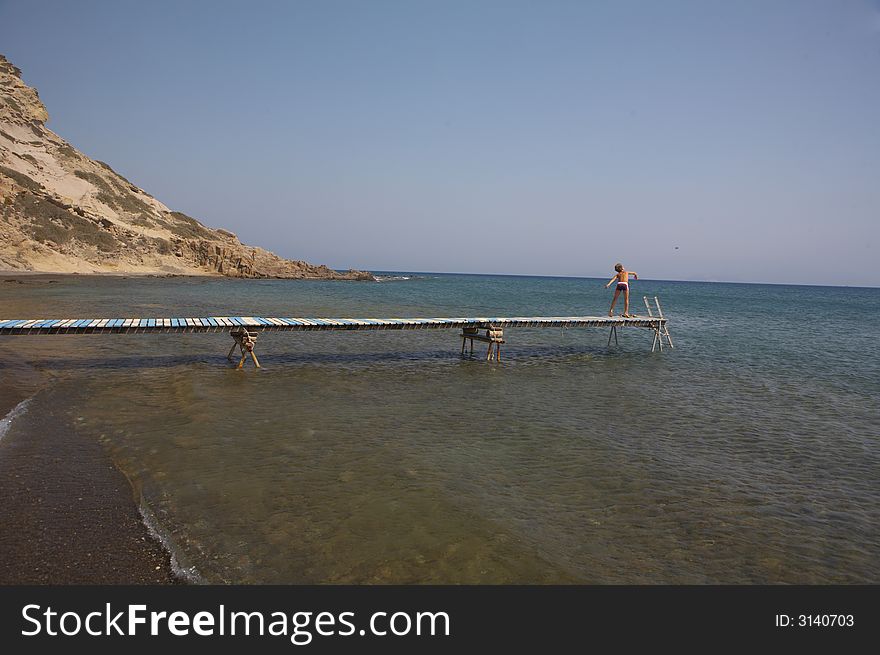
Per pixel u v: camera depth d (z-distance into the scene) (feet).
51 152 320.50
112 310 102.83
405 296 210.38
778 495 27.48
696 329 114.52
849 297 419.95
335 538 21.01
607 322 77.41
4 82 323.57
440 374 55.98
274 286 248.73
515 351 74.90
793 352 79.92
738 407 45.62
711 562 20.86
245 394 43.55
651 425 39.29
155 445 30.45
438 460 30.01
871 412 44.98
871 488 28.81
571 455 31.91
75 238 252.83
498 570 19.42
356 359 63.36
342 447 31.37
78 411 36.78
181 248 310.04
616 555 20.97
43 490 24.00
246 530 21.33
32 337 68.85
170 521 21.76
